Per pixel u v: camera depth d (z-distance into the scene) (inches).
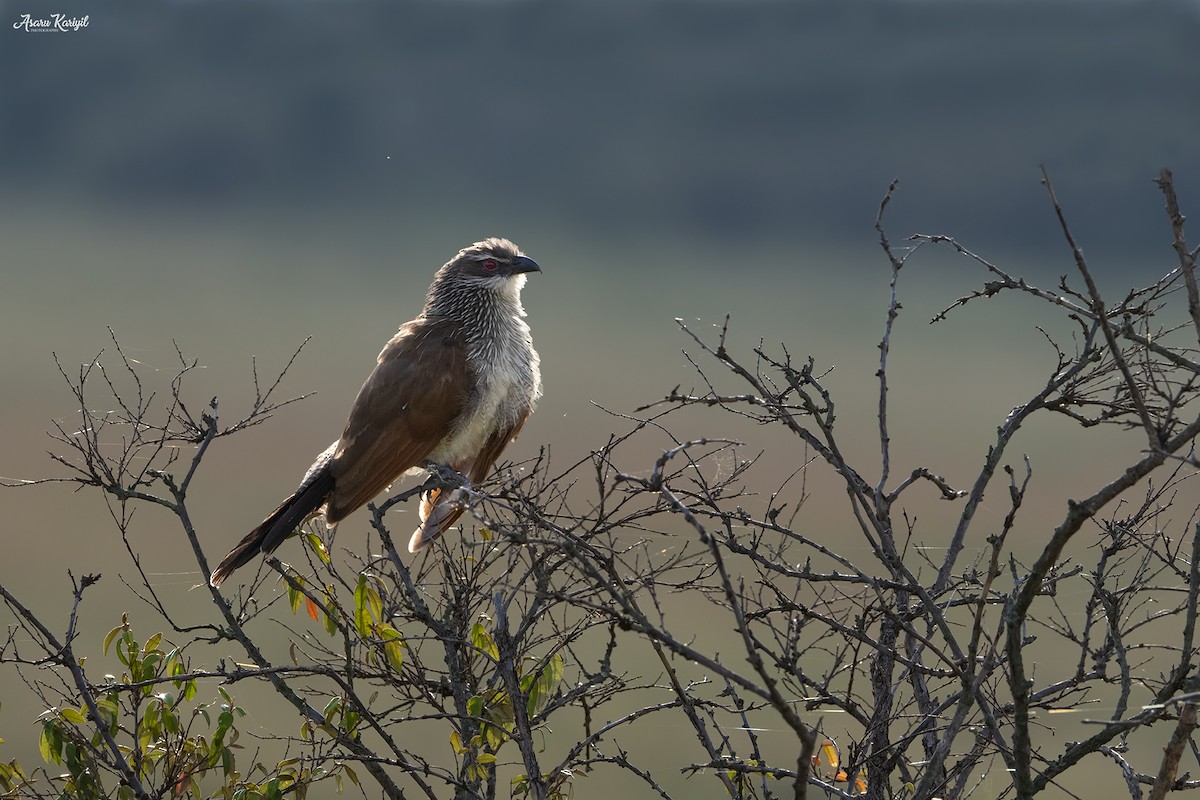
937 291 2500.0
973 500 273.6
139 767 277.1
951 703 259.0
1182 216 213.9
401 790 281.3
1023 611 211.8
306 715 286.0
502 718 272.8
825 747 279.1
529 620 271.7
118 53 3895.2
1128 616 269.7
